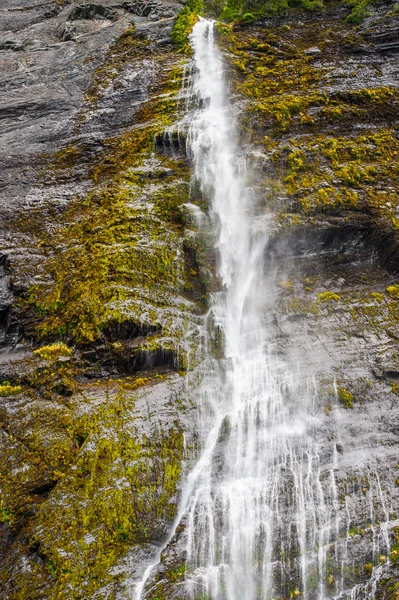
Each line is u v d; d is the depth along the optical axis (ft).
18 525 13.82
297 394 16.30
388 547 13.58
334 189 20.81
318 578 13.23
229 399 16.30
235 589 12.98
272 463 14.96
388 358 17.06
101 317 17.30
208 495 14.29
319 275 19.93
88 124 24.79
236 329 18.40
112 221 19.93
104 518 13.58
